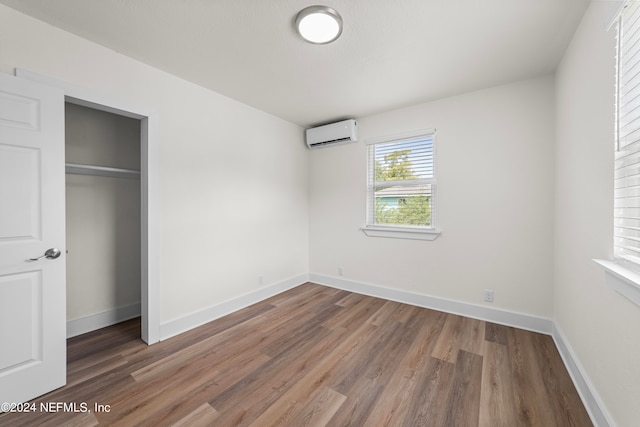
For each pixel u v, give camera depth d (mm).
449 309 2740
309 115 3283
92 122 2398
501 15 1553
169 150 2252
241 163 2891
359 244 3393
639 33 1035
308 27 1643
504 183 2449
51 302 1563
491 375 1717
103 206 2463
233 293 2807
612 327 1203
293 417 1383
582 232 1585
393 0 1445
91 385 1620
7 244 1420
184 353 1986
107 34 1743
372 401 1500
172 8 1508
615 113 1174
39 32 1605
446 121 2742
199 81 2396
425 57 2002
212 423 1342
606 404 1248
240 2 1466
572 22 1604
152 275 2137
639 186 1082
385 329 2371
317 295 3301
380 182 3234
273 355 1960
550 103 2240
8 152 1428
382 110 3098
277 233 3363
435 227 2824
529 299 2350
